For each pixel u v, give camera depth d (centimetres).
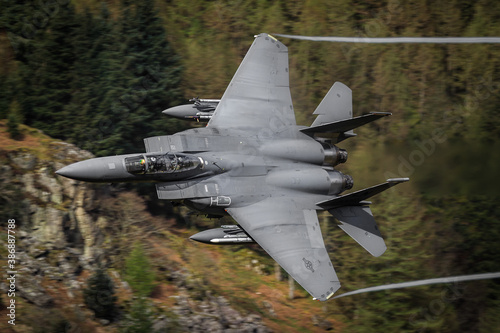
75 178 5238
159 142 5656
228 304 7906
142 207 8594
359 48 10725
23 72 8581
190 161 5531
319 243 5681
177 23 10294
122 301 7275
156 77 8931
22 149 7688
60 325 6575
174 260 8250
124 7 9444
